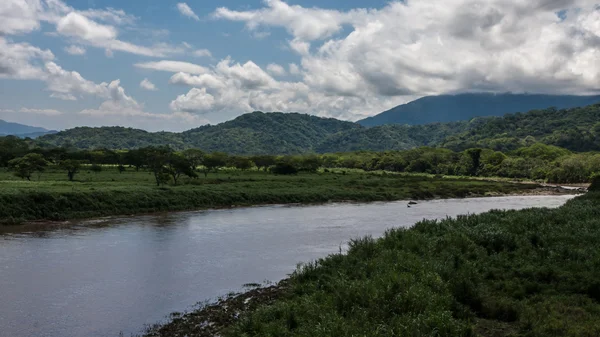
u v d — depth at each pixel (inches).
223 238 1417.3
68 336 609.9
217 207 2418.8
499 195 3779.5
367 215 2135.8
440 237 977.5
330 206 2625.5
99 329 634.2
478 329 514.6
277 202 2728.8
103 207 1972.2
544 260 754.8
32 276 916.0
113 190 2156.7
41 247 1227.2
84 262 1048.8
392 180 4451.3
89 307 730.2
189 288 844.6
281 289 815.1
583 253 765.3
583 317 516.4
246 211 2279.8
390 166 7209.6
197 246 1273.4
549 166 5861.2
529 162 6309.1
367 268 757.3
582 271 679.1
